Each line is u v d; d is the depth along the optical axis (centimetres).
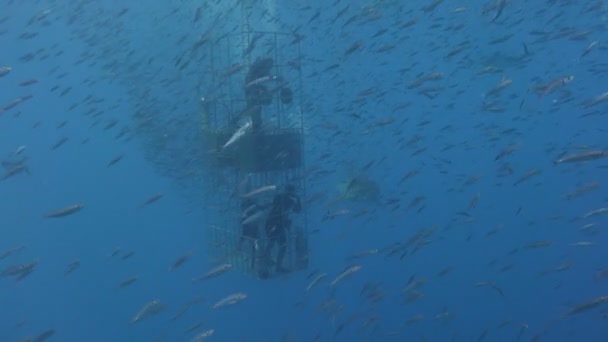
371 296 723
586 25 1230
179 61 829
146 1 1298
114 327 1058
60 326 1076
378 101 1184
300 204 828
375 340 916
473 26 1179
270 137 773
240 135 662
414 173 941
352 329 937
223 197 894
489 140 1146
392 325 962
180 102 1127
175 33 1259
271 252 867
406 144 1160
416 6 1137
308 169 848
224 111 848
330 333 924
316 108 1065
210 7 948
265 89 772
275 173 847
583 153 587
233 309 1008
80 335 1043
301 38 888
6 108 767
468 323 994
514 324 997
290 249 848
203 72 934
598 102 741
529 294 1105
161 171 1318
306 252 855
